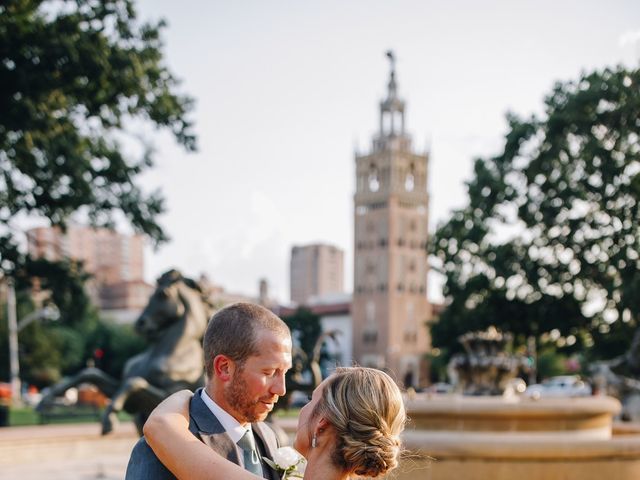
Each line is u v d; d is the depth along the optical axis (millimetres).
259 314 2670
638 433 14742
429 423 12078
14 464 13031
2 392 50469
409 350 119875
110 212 26188
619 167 35250
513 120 39250
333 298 139250
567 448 8414
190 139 25047
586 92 35031
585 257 37375
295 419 19031
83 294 28109
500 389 17281
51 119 22156
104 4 22219
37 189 24609
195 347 10984
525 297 39844
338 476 2455
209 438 2570
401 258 120812
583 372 46000
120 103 24000
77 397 42562
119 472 12188
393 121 126000
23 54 21000
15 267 26406
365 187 123500
